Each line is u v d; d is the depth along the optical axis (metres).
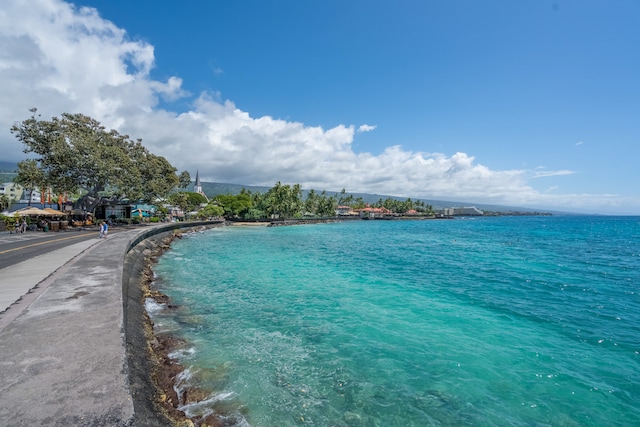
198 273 18.61
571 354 8.38
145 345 7.45
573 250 32.75
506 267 22.16
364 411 5.92
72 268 11.10
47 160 32.97
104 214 46.47
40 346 4.82
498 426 5.60
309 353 8.25
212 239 41.97
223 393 6.23
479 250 32.69
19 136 32.22
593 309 12.40
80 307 6.71
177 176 62.56
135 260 17.77
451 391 6.62
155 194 49.22
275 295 14.00
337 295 14.16
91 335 5.25
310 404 6.06
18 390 3.62
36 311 6.45
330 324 10.45
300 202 109.69
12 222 29.69
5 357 4.43
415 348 8.66
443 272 20.08
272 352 8.25
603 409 6.07
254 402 6.00
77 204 36.91
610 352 8.52
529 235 55.78
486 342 9.12
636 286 16.38
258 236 49.41
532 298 13.97
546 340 9.30
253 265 21.92
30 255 14.72
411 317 11.27
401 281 17.30
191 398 5.88
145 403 4.70
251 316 11.09
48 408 3.29
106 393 3.62
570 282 17.30
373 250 32.44
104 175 34.31
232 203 93.12
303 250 31.64
